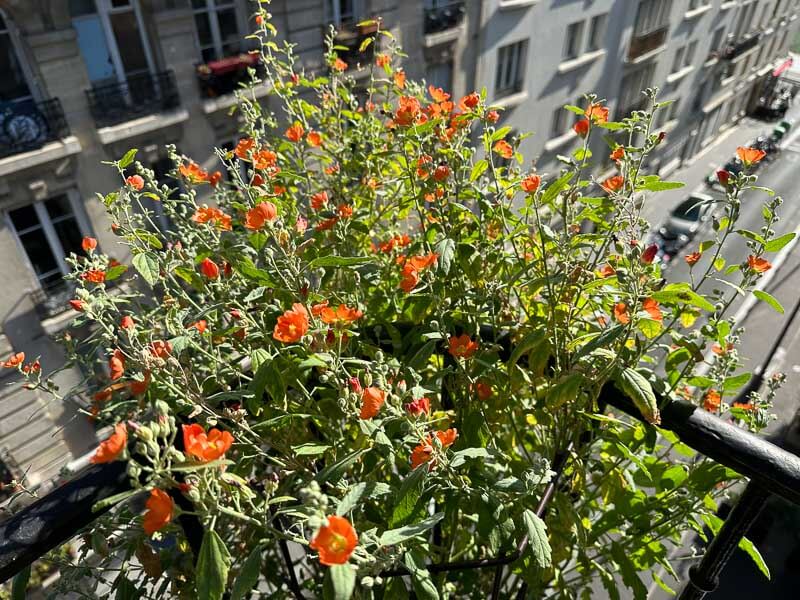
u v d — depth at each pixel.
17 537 0.81
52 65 5.17
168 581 1.30
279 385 1.25
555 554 1.62
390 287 1.85
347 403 1.21
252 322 1.41
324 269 1.63
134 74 5.79
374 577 1.11
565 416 1.51
